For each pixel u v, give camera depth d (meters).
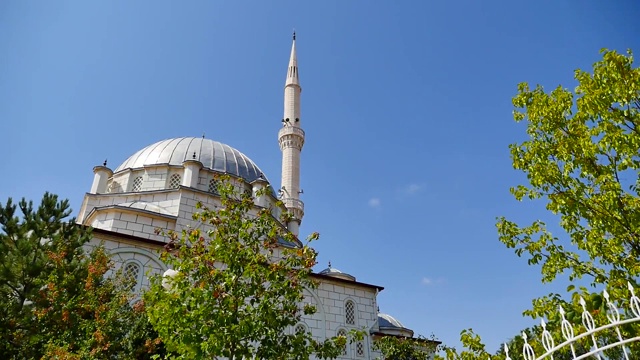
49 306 15.55
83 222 25.50
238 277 11.10
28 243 15.96
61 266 16.11
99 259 17.19
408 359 24.56
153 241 21.50
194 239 11.84
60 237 17.17
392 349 23.86
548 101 9.85
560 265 9.31
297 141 43.34
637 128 8.42
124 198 26.83
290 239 12.67
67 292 15.70
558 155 9.36
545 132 9.79
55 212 17.75
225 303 10.41
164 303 10.09
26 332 15.36
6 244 16.27
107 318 15.11
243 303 10.90
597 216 8.60
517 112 10.71
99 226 23.12
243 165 32.16
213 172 29.22
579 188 8.93
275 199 31.50
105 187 28.50
